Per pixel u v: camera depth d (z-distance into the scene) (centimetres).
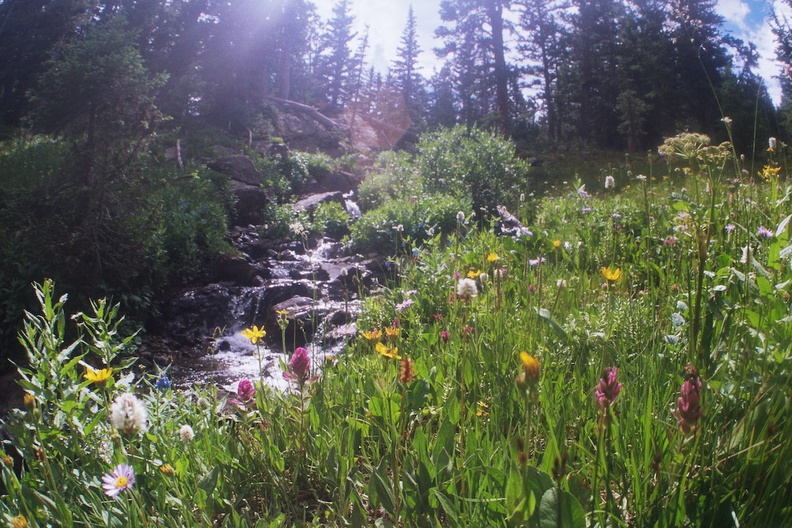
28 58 2286
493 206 1448
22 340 236
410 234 1105
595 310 317
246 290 907
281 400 256
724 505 147
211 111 2600
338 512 188
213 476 190
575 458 188
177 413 275
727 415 181
